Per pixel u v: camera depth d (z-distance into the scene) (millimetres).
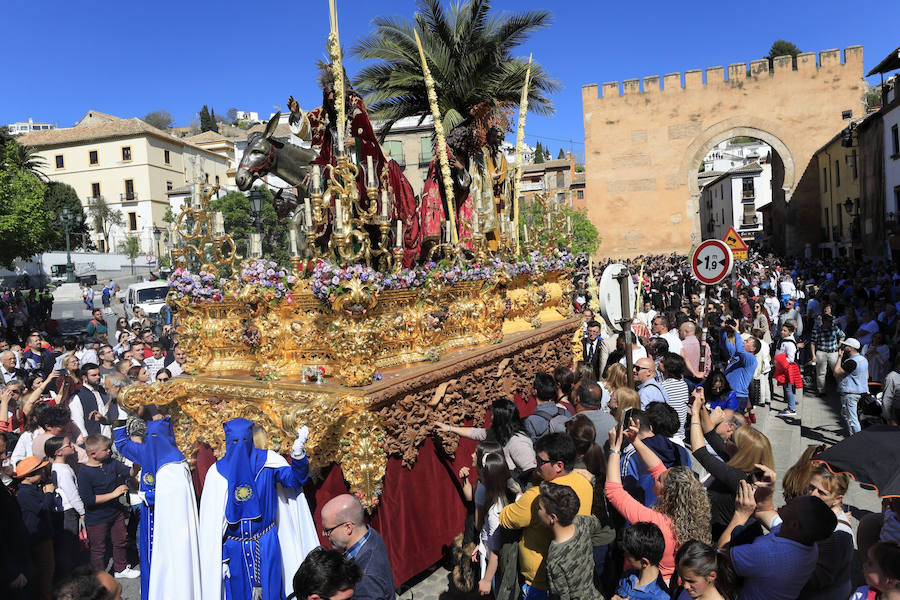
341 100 5504
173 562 4457
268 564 4496
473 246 7406
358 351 4832
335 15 5574
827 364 12266
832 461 3826
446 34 15008
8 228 24938
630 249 42719
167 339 11336
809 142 39938
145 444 4855
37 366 11719
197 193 6340
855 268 26938
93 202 62188
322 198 5625
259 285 5375
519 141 9094
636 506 3990
